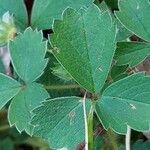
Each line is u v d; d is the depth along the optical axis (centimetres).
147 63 15
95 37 13
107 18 13
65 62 12
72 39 13
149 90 12
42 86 14
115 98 12
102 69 12
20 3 16
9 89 14
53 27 13
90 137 13
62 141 13
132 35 15
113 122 12
